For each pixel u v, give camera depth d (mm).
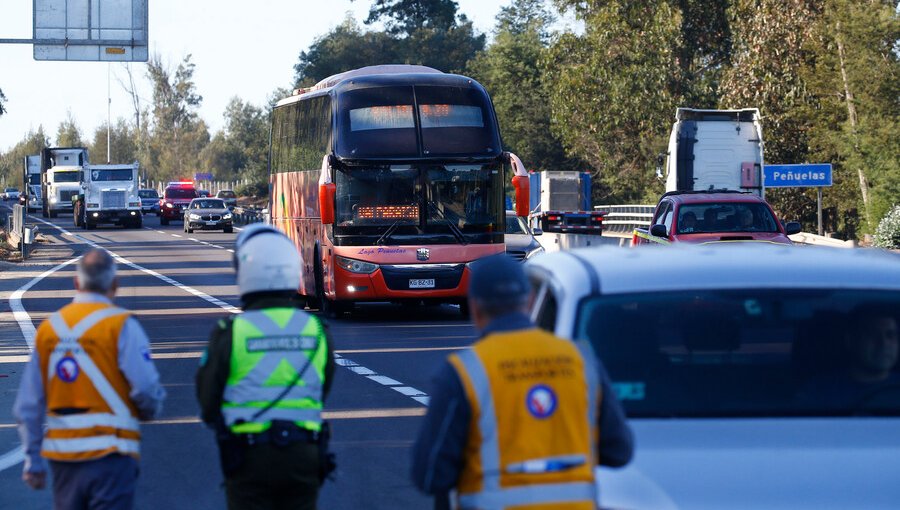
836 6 114812
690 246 14641
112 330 13820
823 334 12469
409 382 35375
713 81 147250
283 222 66500
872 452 10945
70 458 13656
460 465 9914
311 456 12867
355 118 54094
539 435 9750
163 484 22781
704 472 10672
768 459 10828
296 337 13000
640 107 138875
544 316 13234
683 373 12180
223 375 12820
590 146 160625
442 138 54438
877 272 12828
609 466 10359
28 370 14039
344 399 32188
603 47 142500
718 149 80438
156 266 96750
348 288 53625
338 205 53812
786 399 11945
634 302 12500
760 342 12625
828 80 117688
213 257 109000
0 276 87688
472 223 54344
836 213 136500
